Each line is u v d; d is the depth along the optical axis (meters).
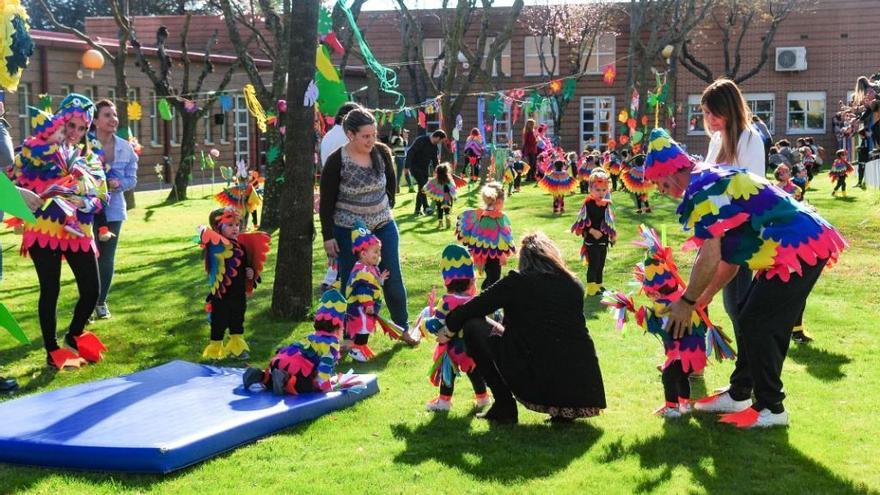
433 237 14.52
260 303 9.10
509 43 41.03
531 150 27.69
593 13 38.88
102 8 47.56
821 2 38.72
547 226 15.49
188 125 23.56
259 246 6.96
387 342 7.50
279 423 5.20
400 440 5.07
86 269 6.86
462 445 4.98
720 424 5.27
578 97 40.91
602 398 5.27
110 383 5.92
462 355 5.60
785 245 4.80
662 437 5.06
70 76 26.38
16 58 4.81
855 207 17.56
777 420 5.19
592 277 9.33
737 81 37.69
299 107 8.19
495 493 4.28
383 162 7.36
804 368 6.44
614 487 4.34
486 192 8.55
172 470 4.55
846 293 9.20
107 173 8.25
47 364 6.82
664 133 5.27
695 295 5.01
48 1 47.00
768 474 4.49
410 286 10.05
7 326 2.87
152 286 10.28
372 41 41.12
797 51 38.84
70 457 4.61
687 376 5.49
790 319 5.04
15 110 24.56
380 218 7.33
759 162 5.55
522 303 5.23
